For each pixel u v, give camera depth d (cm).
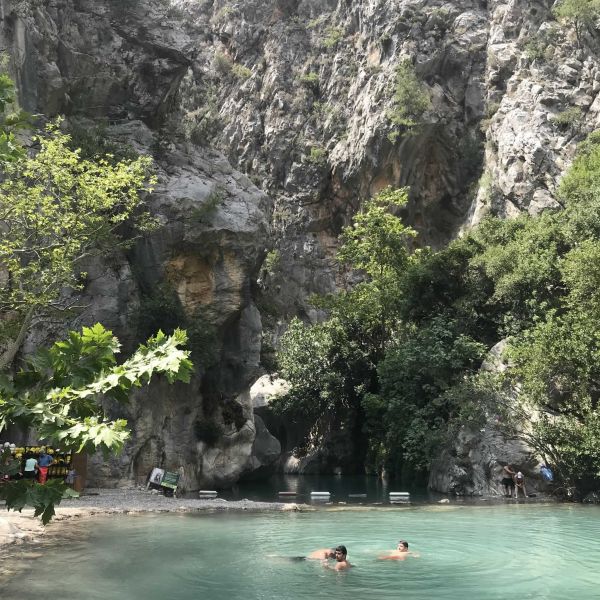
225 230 3011
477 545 1367
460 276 3428
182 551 1275
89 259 2736
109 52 3512
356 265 4147
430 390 2981
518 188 4756
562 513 1925
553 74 5097
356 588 988
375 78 5869
